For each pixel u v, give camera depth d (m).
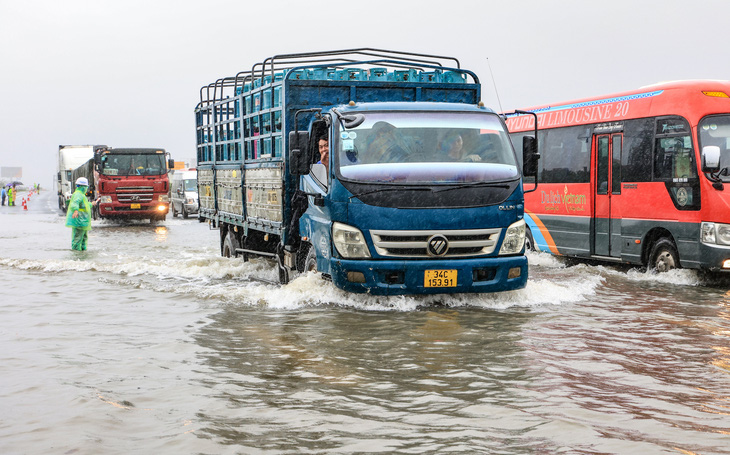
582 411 5.32
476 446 4.62
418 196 9.00
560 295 10.38
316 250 9.88
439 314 9.05
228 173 14.32
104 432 4.97
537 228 16.64
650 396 5.71
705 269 12.51
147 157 35.22
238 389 5.97
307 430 4.95
